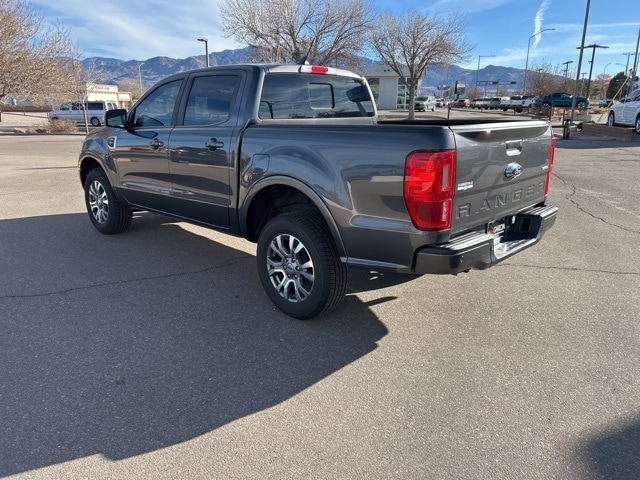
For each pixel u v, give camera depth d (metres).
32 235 6.42
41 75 19.56
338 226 3.57
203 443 2.64
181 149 4.78
